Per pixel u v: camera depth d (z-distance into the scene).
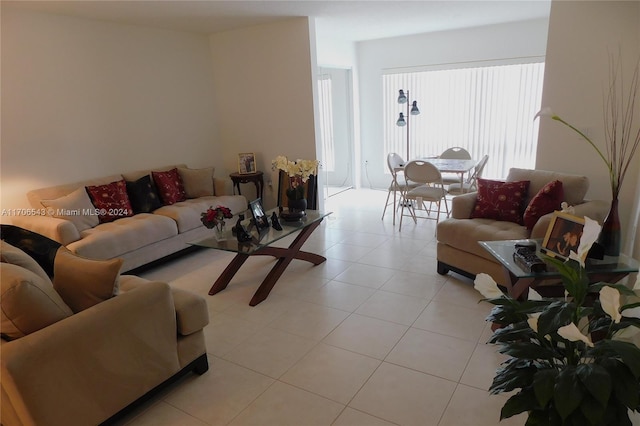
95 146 4.36
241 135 5.68
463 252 3.26
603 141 3.42
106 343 1.84
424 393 2.09
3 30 3.58
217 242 3.19
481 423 1.88
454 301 3.03
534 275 2.18
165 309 2.08
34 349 1.61
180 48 5.16
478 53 5.87
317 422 1.93
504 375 1.35
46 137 3.95
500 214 3.40
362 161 7.37
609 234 2.26
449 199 6.24
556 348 1.35
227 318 2.96
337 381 2.21
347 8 4.29
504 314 1.44
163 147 5.09
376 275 3.58
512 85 5.79
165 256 4.04
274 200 5.44
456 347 2.46
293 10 4.32
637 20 3.12
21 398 1.60
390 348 2.49
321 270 3.75
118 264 1.92
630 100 3.25
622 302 2.03
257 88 5.34
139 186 4.36
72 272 2.00
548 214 2.89
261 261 4.08
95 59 4.28
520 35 5.53
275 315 2.97
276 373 2.31
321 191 5.32
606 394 1.05
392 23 5.18
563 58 3.44
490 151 6.17
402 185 5.16
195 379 2.29
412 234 4.67
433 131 6.55
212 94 5.67
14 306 1.64
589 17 3.28
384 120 6.94
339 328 2.75
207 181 4.96
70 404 1.74
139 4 3.73
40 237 2.77
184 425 1.96
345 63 6.50
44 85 3.89
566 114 3.52
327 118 7.22
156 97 4.94
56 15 3.92
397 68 6.56
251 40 5.20
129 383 1.95
